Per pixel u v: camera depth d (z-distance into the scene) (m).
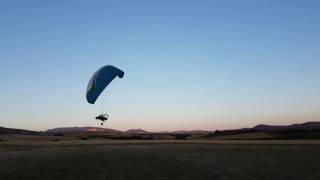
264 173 39.38
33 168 41.62
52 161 46.41
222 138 130.75
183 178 36.41
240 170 40.81
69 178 36.53
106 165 43.00
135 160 46.72
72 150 61.91
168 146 73.31
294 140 106.50
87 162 45.16
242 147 69.81
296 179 36.75
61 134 155.50
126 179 35.88
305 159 50.41
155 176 37.16
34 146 77.56
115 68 47.78
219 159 49.12
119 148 66.56
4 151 62.88
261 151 60.97
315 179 36.78
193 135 147.88
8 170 40.62
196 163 44.88
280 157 52.41
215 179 36.28
